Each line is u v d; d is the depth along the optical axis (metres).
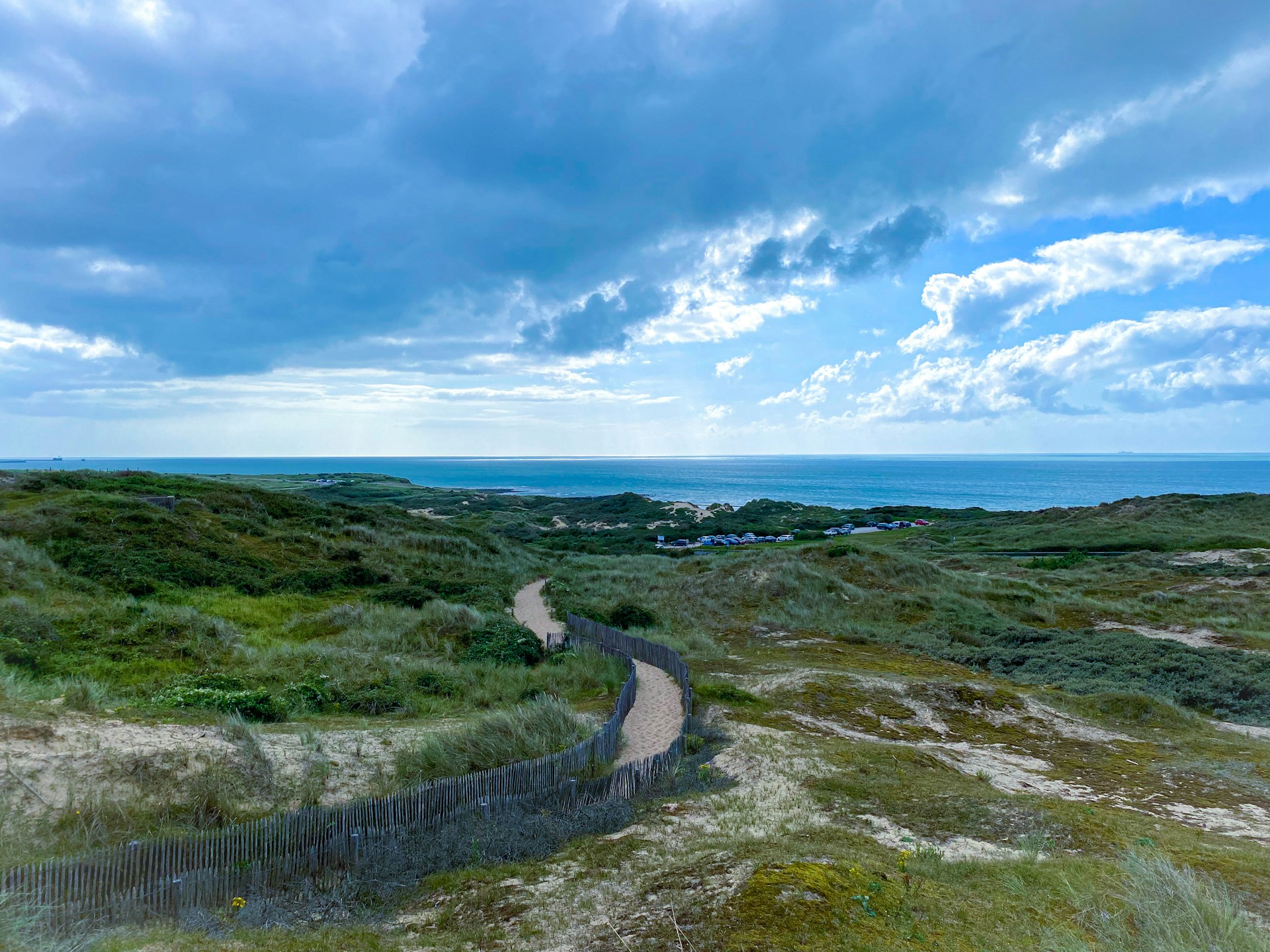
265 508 38.72
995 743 17.23
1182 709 20.30
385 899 8.23
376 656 20.16
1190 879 6.88
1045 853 9.16
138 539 26.61
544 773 11.79
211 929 7.15
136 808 9.20
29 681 13.65
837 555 40.25
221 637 19.77
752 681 21.33
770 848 8.23
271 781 10.77
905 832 10.08
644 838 9.78
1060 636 28.30
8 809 8.45
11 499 29.92
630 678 18.72
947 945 6.09
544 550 58.78
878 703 19.25
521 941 6.77
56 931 6.40
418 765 12.13
